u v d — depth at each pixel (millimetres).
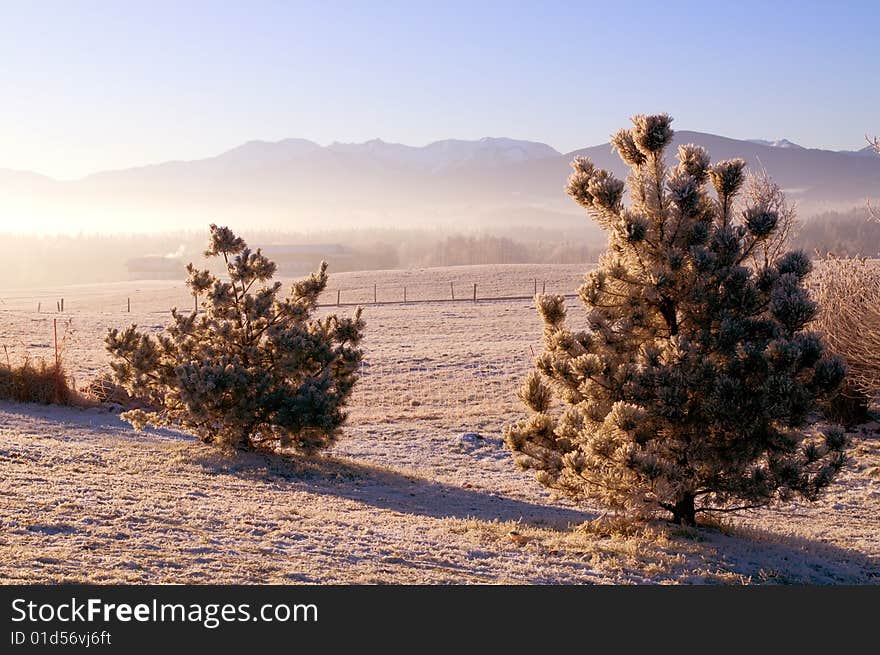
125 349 20469
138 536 11422
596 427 14766
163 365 20859
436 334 54812
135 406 27578
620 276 15336
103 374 29125
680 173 15469
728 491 14977
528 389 15844
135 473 16938
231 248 21328
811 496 14820
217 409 19672
